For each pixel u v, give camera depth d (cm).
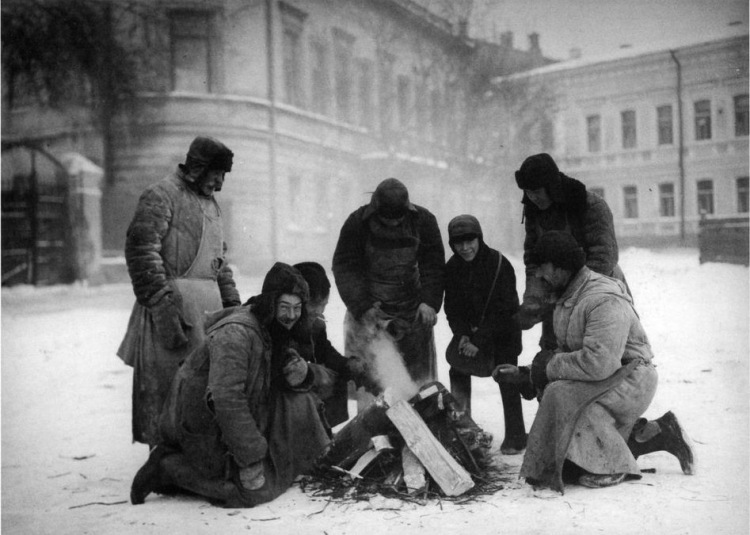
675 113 2147
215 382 353
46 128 2295
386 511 337
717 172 2150
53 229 2112
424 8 2444
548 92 2366
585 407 359
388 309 493
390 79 2606
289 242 2341
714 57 2039
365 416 392
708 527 299
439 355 858
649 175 2264
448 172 2452
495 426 512
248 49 2273
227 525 325
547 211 438
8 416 606
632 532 296
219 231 465
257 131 2261
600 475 360
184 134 2220
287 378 383
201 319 439
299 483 391
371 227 489
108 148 2247
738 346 809
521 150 2414
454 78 2442
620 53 2222
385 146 2605
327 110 2550
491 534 301
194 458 363
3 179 2227
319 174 2494
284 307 375
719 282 1471
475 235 453
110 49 2220
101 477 424
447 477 356
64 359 938
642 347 375
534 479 362
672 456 418
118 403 663
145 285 420
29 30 2209
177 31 2241
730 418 490
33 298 1798
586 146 2322
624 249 2259
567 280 376
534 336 976
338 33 2575
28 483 411
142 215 427
